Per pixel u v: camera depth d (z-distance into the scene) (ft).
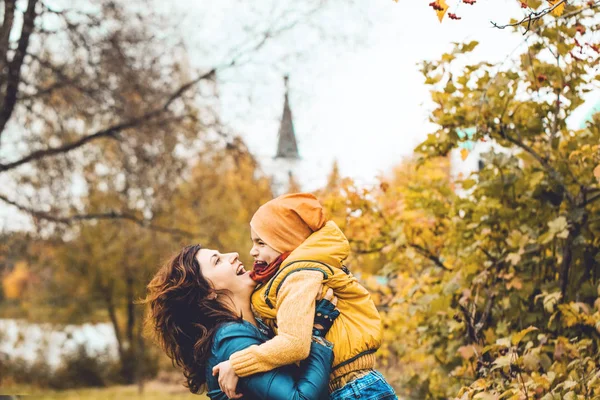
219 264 10.25
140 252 63.98
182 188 52.95
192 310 10.15
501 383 12.49
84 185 47.06
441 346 17.37
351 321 9.61
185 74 44.21
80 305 76.59
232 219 57.16
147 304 10.57
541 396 11.77
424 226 18.60
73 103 40.27
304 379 8.97
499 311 15.88
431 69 15.17
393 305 19.83
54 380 73.61
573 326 14.51
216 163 50.57
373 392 9.35
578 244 14.87
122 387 72.59
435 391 18.38
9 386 71.97
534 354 12.60
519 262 15.64
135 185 45.42
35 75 40.32
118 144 43.19
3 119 38.01
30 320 76.48
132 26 41.60
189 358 10.19
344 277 9.64
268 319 10.11
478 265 16.07
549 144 15.64
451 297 16.24
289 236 9.89
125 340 82.79
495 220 15.87
